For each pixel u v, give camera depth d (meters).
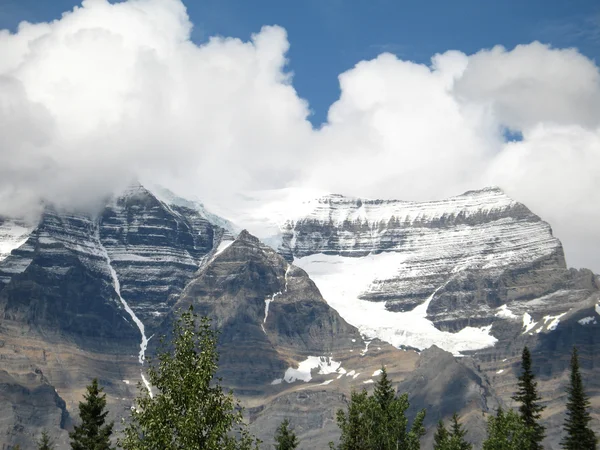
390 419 186.88
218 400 132.12
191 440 127.31
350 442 183.75
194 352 134.88
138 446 129.88
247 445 131.75
